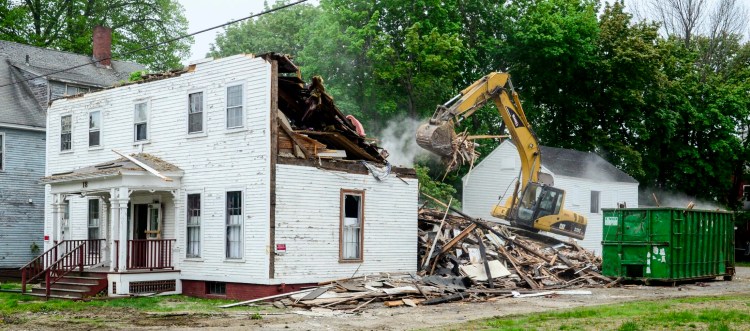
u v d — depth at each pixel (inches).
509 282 966.4
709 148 2217.0
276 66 869.8
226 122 903.1
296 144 896.3
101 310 764.6
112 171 896.9
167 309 767.1
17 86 1421.0
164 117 976.9
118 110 1039.0
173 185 939.3
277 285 846.5
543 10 1923.0
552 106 2149.4
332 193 913.5
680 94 2145.7
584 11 2007.9
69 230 1104.2
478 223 1114.7
